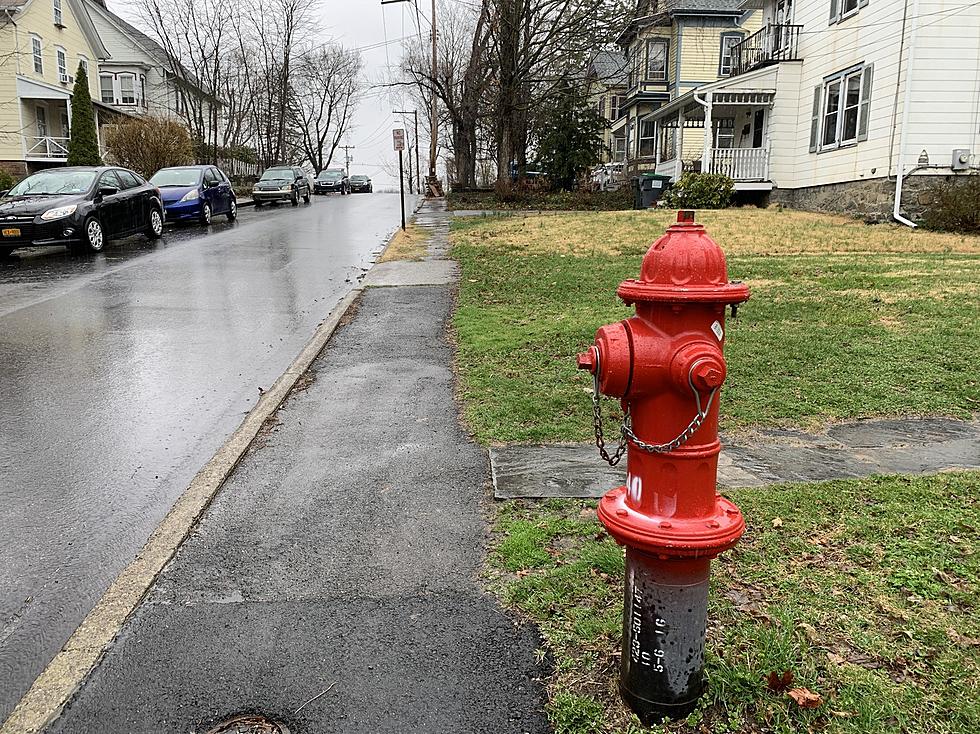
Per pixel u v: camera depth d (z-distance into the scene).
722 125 30.47
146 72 47.16
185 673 2.73
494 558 3.47
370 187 57.38
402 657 2.79
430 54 51.50
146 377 6.57
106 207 15.14
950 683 2.46
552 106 30.73
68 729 2.47
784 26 23.23
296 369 6.69
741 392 5.77
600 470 4.43
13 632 3.05
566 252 14.07
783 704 2.40
